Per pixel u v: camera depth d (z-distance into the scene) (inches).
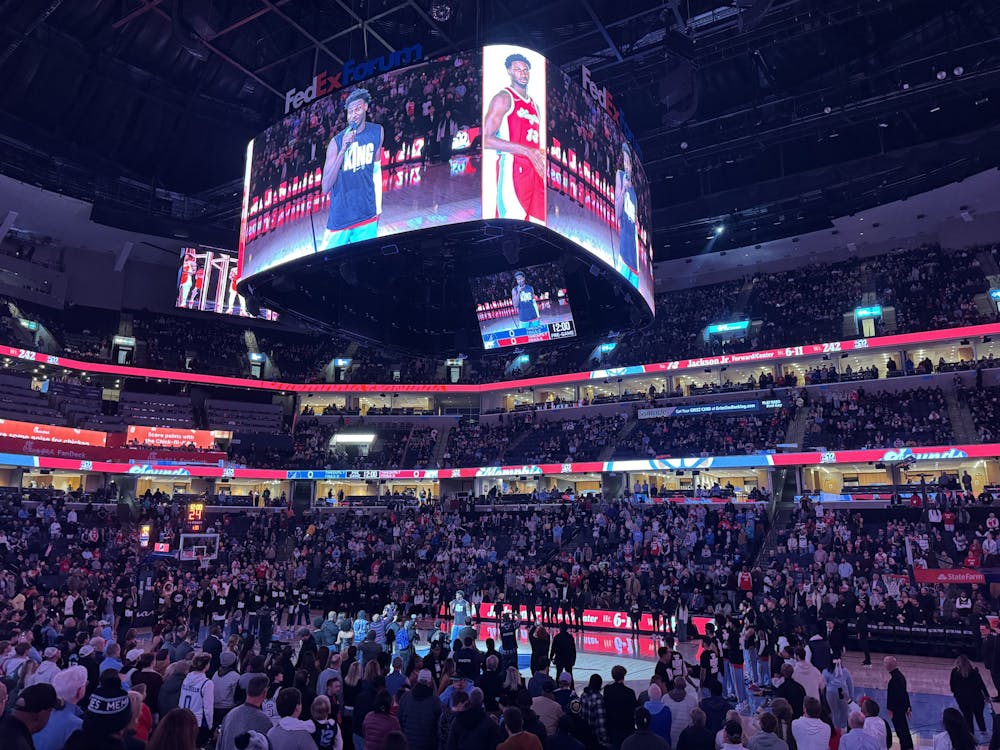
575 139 655.1
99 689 219.9
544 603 1191.6
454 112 617.3
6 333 1829.5
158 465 1823.3
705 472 1867.6
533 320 839.7
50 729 263.0
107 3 1403.8
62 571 1239.5
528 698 317.1
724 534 1342.3
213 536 1278.3
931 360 1763.0
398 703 353.1
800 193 1663.4
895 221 1850.4
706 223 1859.0
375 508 1899.6
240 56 1477.6
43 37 1446.9
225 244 1918.1
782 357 1817.2
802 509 1373.0
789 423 1694.1
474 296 867.4
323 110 681.0
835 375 1733.5
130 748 237.1
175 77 1585.9
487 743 285.6
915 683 746.8
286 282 708.7
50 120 1620.3
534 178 606.5
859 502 1411.2
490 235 681.0
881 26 1365.7
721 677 629.0
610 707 352.8
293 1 954.7
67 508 1598.2
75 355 1931.6
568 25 1043.3
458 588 1305.4
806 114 1519.4
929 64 1386.6
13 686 354.3
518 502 1750.7
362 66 669.3
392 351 893.8
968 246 1839.3
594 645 1035.3
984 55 1310.3
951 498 1267.2
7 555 1235.9
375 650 514.9
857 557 1186.0
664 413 1839.3
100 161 1755.7
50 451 1669.5
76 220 1861.5
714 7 1096.8
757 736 297.9
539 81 631.8
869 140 1672.0
